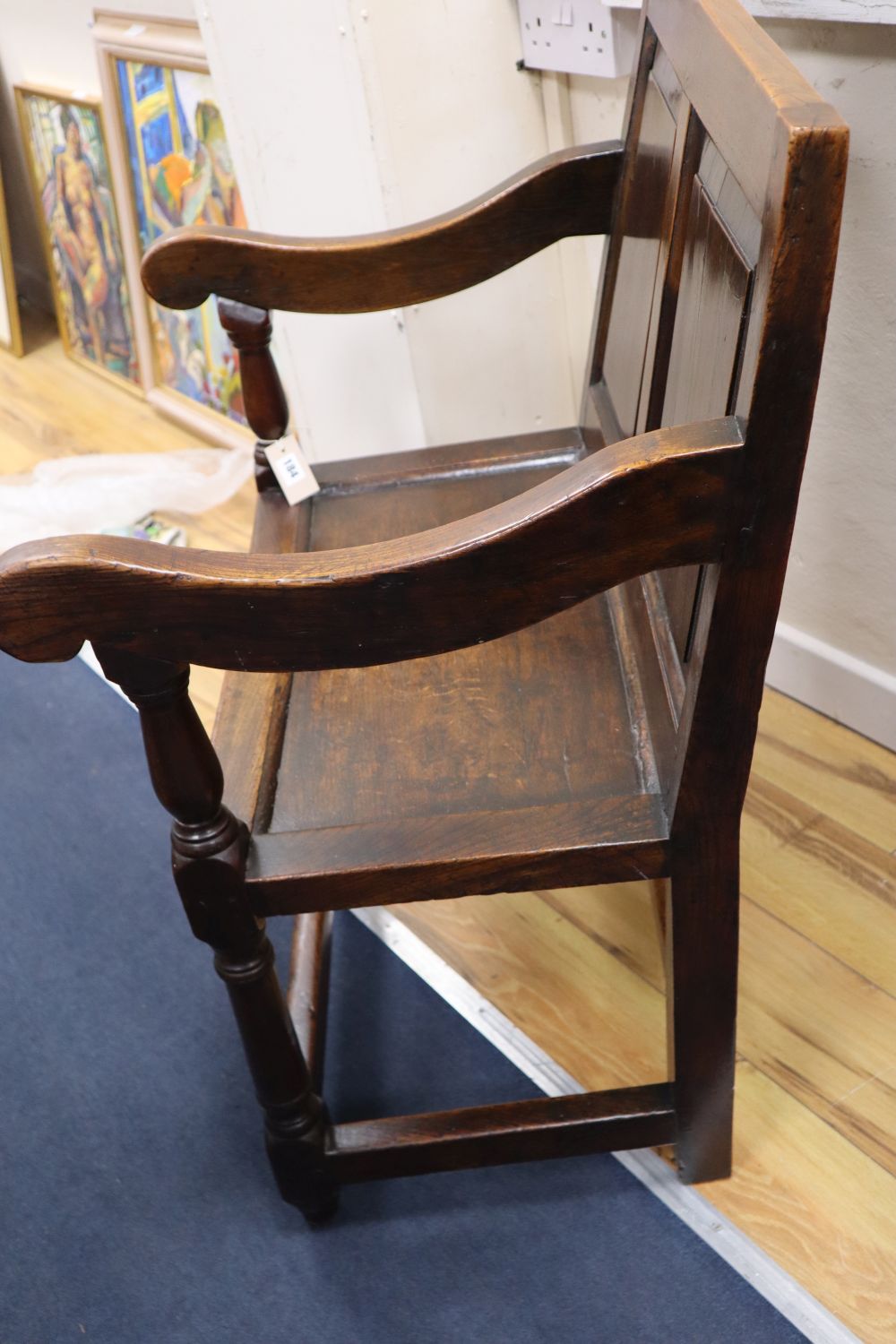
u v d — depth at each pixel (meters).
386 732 1.04
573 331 1.77
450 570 0.78
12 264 3.11
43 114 2.85
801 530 1.56
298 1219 1.24
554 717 1.03
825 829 1.54
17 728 1.97
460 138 1.55
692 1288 1.12
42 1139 1.36
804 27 1.22
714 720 0.83
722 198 0.82
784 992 1.37
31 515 2.48
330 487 1.35
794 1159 1.22
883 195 1.23
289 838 0.95
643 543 0.76
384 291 1.25
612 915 1.50
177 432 2.76
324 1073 1.37
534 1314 1.13
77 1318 1.18
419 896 0.94
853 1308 1.09
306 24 1.44
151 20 2.39
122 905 1.63
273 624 0.81
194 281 1.23
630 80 1.15
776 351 0.67
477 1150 1.13
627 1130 1.12
